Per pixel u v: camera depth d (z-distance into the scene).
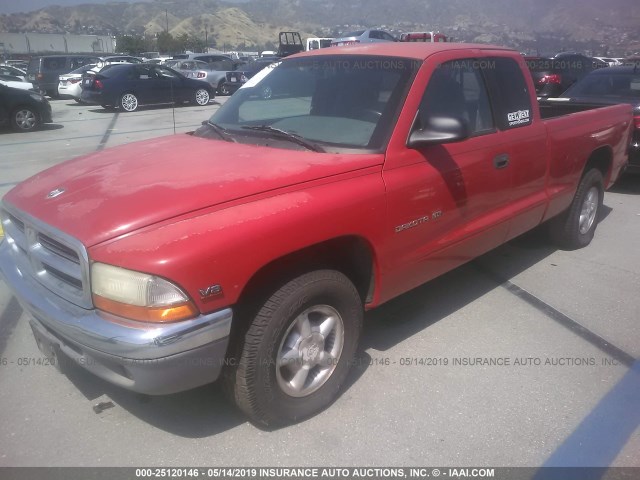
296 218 2.72
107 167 3.17
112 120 15.99
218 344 2.53
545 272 5.09
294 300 2.77
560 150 4.73
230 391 2.84
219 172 2.90
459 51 3.91
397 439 2.91
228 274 2.50
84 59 24.38
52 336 2.84
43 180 3.21
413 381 3.40
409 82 3.48
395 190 3.19
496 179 3.99
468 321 4.15
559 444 2.88
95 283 2.46
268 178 2.81
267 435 2.93
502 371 3.51
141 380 2.47
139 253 2.38
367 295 3.36
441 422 3.04
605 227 6.45
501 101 4.15
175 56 36.00
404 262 3.38
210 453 2.79
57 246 2.68
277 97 3.99
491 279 4.93
